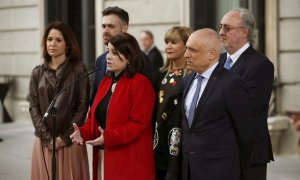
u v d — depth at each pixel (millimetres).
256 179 11125
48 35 12516
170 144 11547
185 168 10500
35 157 12523
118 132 10758
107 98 11312
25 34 32250
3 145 25672
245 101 10102
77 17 30250
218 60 10422
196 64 10344
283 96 21594
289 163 20359
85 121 11945
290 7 21328
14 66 32969
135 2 26500
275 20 21656
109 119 11023
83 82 12414
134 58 11109
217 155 10180
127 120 11016
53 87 12305
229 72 10289
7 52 33312
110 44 11156
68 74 12391
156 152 11883
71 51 12617
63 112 12211
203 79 10445
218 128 10195
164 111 11750
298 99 21281
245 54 11281
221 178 10133
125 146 10969
